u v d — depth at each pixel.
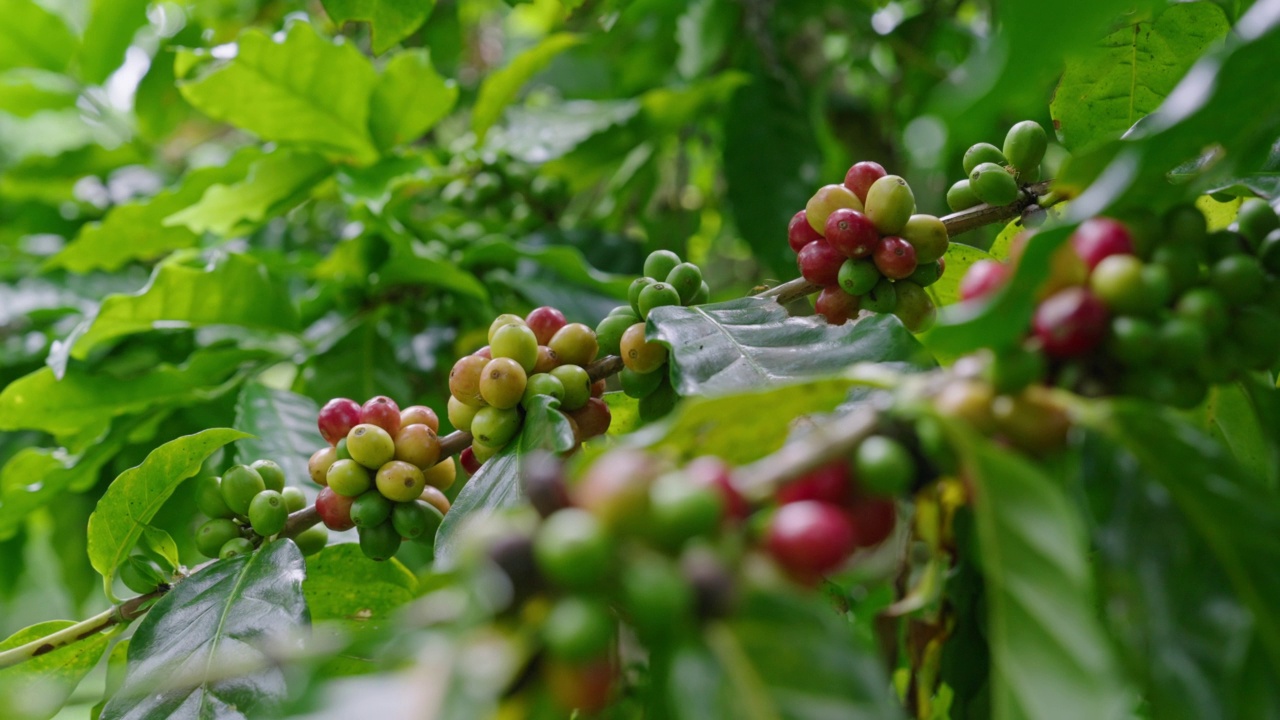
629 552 0.40
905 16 1.15
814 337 0.55
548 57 0.94
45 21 1.16
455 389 0.58
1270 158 0.54
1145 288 0.44
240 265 0.83
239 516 0.59
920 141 0.92
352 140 0.87
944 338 0.44
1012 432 0.44
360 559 0.62
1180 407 0.46
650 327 0.56
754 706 0.40
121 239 0.92
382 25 0.68
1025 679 0.42
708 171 1.32
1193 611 0.44
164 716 0.54
